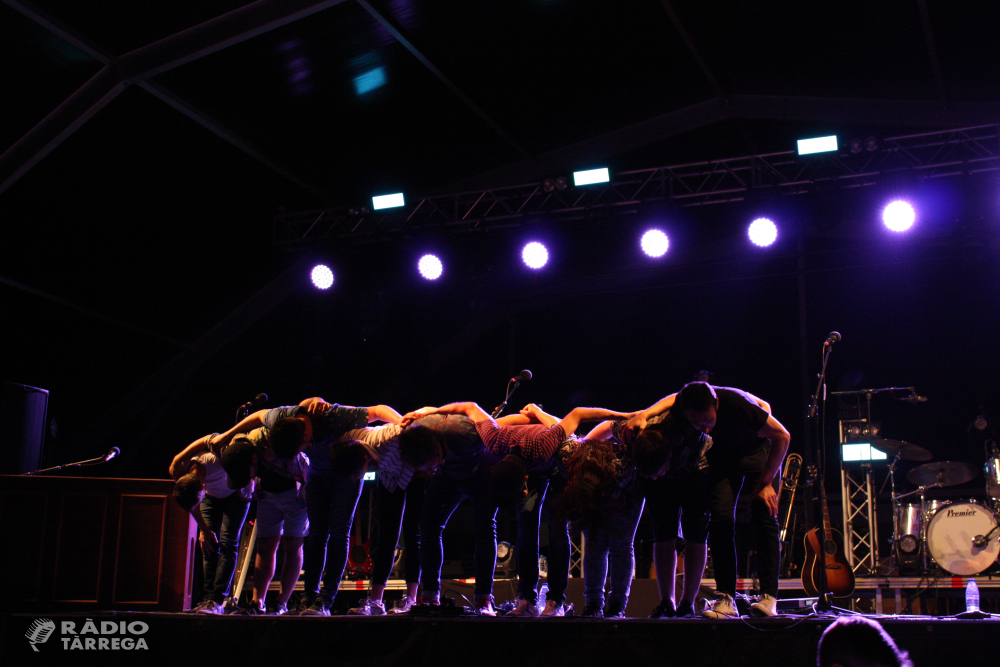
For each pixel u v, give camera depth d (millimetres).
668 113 8555
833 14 6863
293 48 7035
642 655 3471
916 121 7816
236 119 7777
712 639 3430
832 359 9773
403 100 7941
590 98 8164
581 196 8297
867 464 7742
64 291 8539
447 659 3623
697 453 3770
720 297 10406
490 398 10930
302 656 3742
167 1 6434
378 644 3695
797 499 8383
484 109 8156
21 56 6574
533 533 4121
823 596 3994
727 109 8320
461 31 7086
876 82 7660
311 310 9945
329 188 9172
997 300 9227
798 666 3338
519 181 9039
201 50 6738
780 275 9750
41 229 7914
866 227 9055
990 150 7328
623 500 3939
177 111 7445
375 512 8492
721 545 3764
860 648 2057
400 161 8859
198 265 9078
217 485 4539
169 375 9789
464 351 10906
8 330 8508
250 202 8867
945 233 8258
